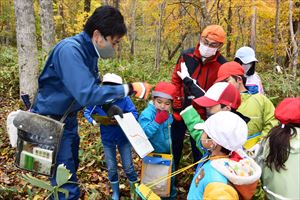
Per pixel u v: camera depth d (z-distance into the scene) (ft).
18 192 12.80
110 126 11.31
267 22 50.88
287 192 7.02
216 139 6.88
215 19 36.94
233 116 7.02
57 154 8.60
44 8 38.19
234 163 6.74
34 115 8.54
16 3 23.09
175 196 11.66
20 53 23.77
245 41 52.70
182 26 44.57
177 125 12.26
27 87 23.91
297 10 40.98
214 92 8.70
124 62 28.99
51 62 8.40
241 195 6.73
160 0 45.39
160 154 10.80
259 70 37.35
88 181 13.74
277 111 7.40
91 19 8.11
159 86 10.37
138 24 106.93
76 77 7.78
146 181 10.85
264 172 7.70
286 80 19.70
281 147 7.02
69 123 9.02
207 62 11.52
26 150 8.56
